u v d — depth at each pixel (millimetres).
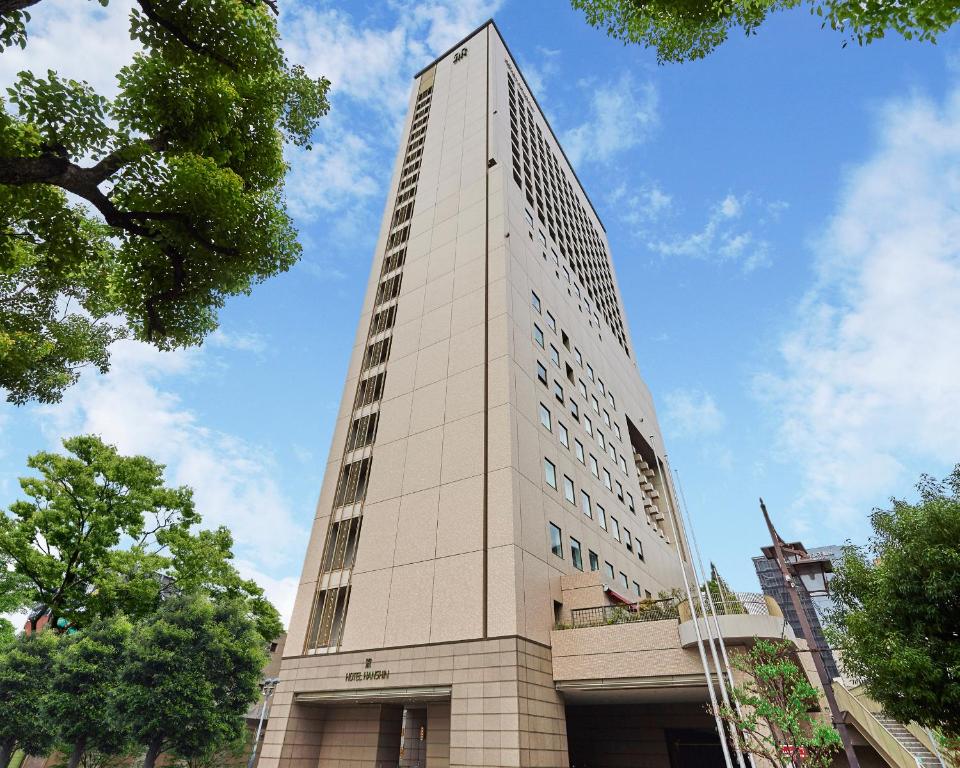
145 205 10938
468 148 44781
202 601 34031
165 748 32438
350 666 25094
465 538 25000
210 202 11234
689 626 20828
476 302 33500
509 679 20688
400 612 25062
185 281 12508
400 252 42344
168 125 11125
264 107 12406
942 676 14672
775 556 16375
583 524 31578
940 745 18188
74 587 26641
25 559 25156
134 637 33344
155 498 29828
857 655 17469
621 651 22172
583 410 38562
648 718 28078
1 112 8867
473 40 56688
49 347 16547
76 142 9852
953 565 14867
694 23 12195
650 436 55219
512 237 36906
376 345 37625
